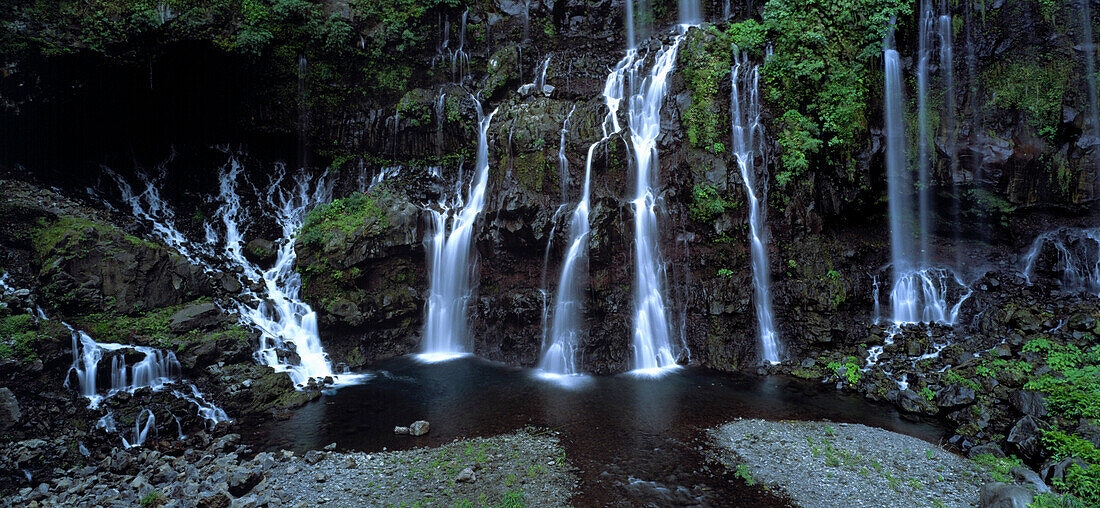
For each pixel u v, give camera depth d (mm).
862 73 19094
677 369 17594
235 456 12016
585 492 10398
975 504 9859
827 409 14344
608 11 25078
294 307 18438
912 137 19500
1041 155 18312
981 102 18969
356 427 13539
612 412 14219
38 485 10727
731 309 17828
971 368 14938
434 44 24359
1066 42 18125
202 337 15516
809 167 18562
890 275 19141
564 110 21016
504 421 13742
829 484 10586
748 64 19641
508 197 18953
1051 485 10234
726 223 18297
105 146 21266
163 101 21172
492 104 23234
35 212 16125
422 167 23250
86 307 14883
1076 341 15008
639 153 19453
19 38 17156
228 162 23438
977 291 18406
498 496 10227
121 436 12406
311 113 23109
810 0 19484
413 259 20266
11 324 12844
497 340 19031
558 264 18797
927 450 11938
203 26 19938
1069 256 18203
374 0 23656
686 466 11383
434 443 12594
